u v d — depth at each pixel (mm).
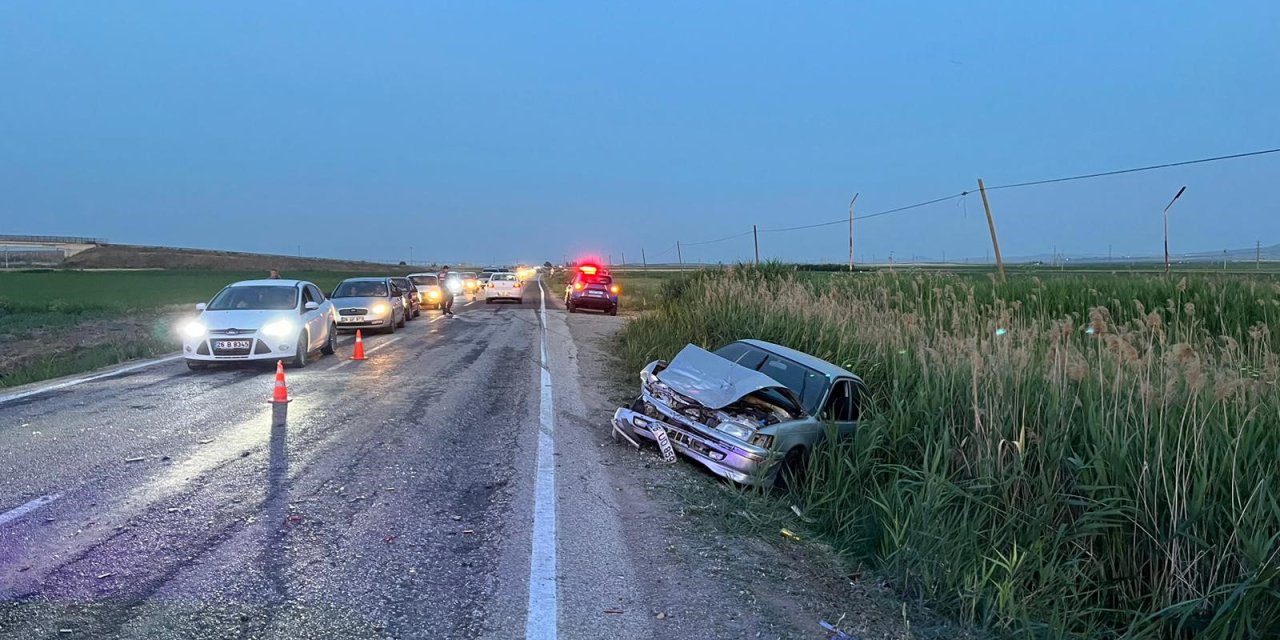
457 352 17375
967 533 5438
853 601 5000
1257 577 4340
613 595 4707
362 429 8844
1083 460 5723
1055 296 15375
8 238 145625
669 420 8305
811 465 7188
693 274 28594
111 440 7828
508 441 8594
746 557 5574
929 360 8672
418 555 5129
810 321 12789
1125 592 5199
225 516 5672
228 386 11625
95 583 4418
